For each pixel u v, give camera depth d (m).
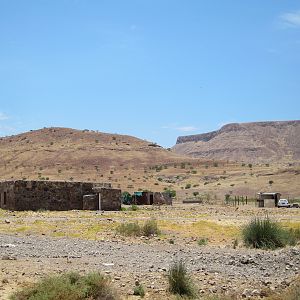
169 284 16.78
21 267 19.03
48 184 52.25
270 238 27.94
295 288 16.50
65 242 27.47
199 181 164.88
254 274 19.88
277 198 81.88
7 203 52.12
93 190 54.19
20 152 199.00
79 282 15.27
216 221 39.66
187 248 26.92
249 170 177.88
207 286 17.41
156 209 57.19
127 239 29.75
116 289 16.06
